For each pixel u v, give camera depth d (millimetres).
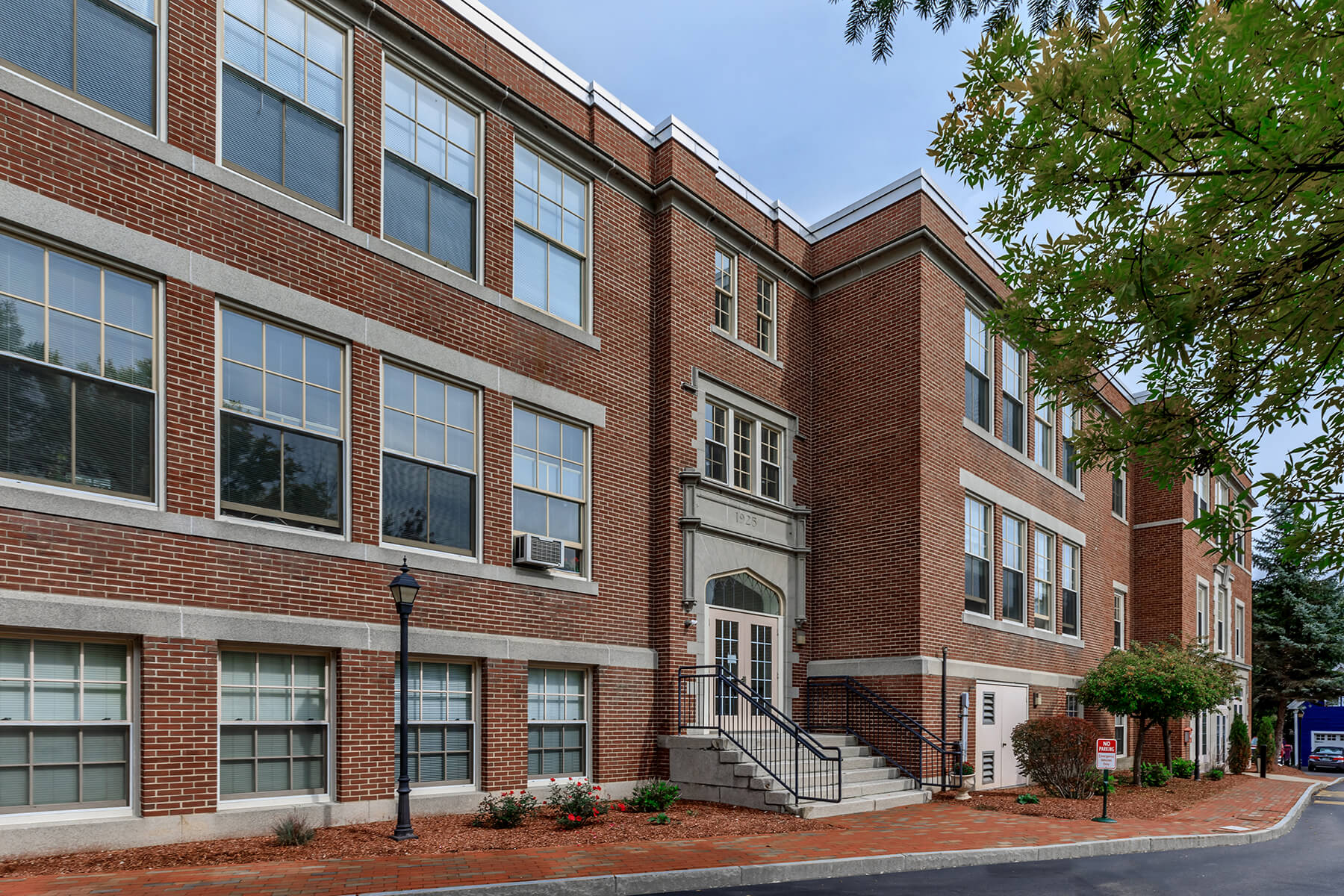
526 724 13055
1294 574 47406
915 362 18109
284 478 10758
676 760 14695
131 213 9617
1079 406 7574
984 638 19438
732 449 17438
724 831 11508
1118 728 26375
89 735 8930
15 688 8523
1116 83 6172
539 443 14125
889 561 17812
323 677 10945
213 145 10469
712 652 16281
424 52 13008
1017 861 11125
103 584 8992
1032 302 7406
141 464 9531
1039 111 6566
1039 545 23047
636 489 15617
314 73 11789
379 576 11477
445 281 12852
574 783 13477
